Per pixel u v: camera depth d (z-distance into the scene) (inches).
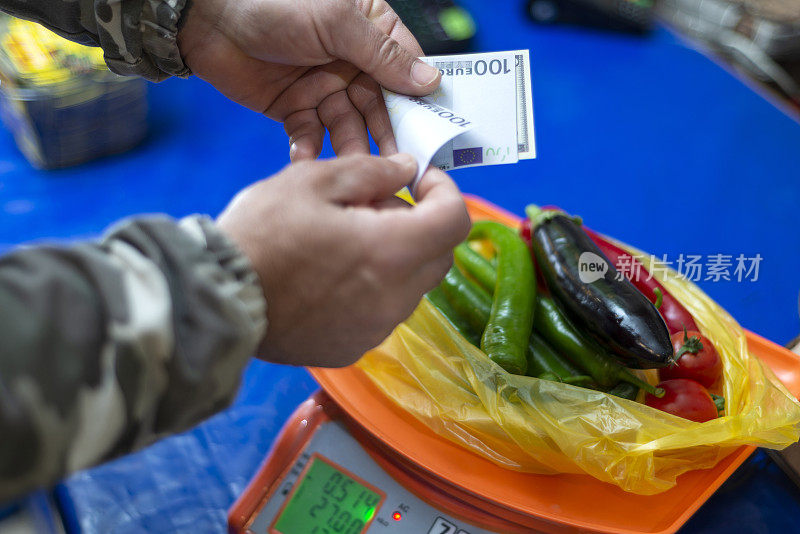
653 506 23.7
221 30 25.2
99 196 39.6
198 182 40.6
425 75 23.0
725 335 27.9
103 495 27.0
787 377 27.2
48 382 11.5
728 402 25.5
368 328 18.6
